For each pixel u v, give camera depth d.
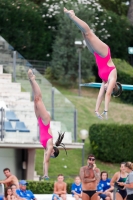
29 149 72.62
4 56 81.69
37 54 105.69
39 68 104.00
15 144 69.69
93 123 88.50
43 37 106.19
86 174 52.22
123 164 53.97
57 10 107.38
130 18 123.06
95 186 52.41
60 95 77.06
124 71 104.38
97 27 108.94
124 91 101.62
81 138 81.75
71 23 106.25
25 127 72.06
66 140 74.25
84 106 96.06
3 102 75.75
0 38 83.00
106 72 38.25
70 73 104.62
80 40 105.38
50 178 75.44
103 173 60.41
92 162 52.31
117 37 110.94
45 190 67.56
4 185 62.41
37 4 118.56
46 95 77.12
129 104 101.00
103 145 83.25
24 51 105.25
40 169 77.31
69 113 75.75
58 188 60.94
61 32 105.94
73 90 103.50
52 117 76.19
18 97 78.25
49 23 108.31
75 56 104.88
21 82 80.56
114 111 95.75
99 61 38.41
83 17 106.94
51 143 39.50
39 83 78.31
